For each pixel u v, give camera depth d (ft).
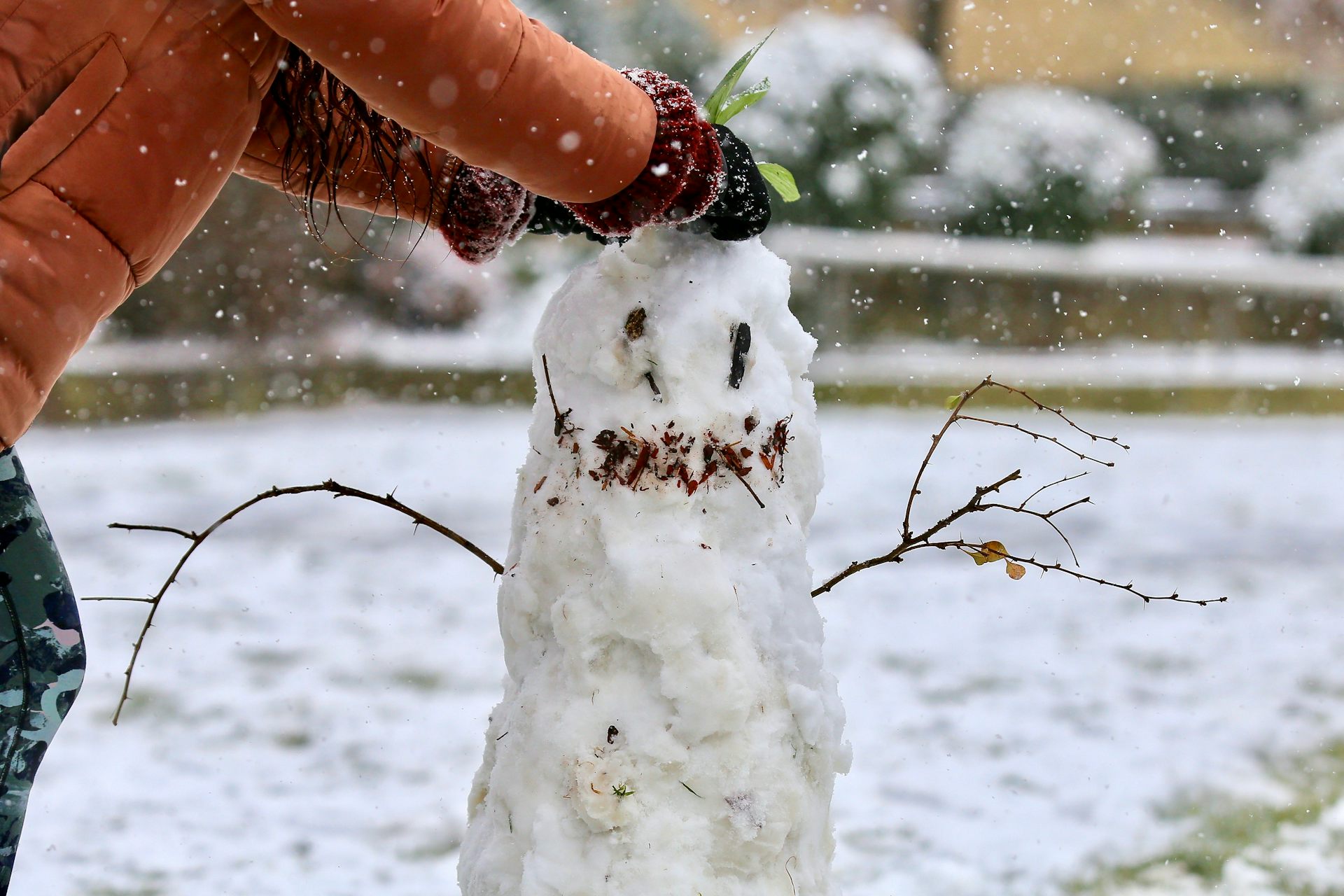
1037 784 13.85
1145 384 43.55
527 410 41.42
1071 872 11.62
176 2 6.06
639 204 6.56
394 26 5.90
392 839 12.60
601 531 6.62
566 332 7.00
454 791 13.87
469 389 42.75
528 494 7.02
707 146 6.58
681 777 6.44
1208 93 76.28
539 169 6.37
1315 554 24.67
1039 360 48.19
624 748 6.43
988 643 19.17
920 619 20.45
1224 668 17.94
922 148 52.60
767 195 7.09
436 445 35.24
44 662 6.93
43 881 11.55
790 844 6.70
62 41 5.92
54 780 14.11
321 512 27.76
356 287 45.85
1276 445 36.78
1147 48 81.71
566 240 49.55
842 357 47.01
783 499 7.00
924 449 35.17
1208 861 11.85
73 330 6.11
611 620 6.53
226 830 12.76
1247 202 70.49
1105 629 19.86
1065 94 74.49
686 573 6.51
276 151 7.47
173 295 43.83
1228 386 43.52
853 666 18.13
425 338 46.44
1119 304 50.80
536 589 6.81
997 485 7.50
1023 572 7.50
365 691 17.12
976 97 62.08
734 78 7.36
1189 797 13.42
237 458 33.65
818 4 74.64
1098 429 39.06
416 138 7.54
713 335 6.85
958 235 54.44
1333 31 82.33
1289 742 15.05
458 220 7.64
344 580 22.70
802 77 50.57
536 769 6.55
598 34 51.85
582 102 6.25
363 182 7.60
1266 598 21.62
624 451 6.70
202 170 6.25
